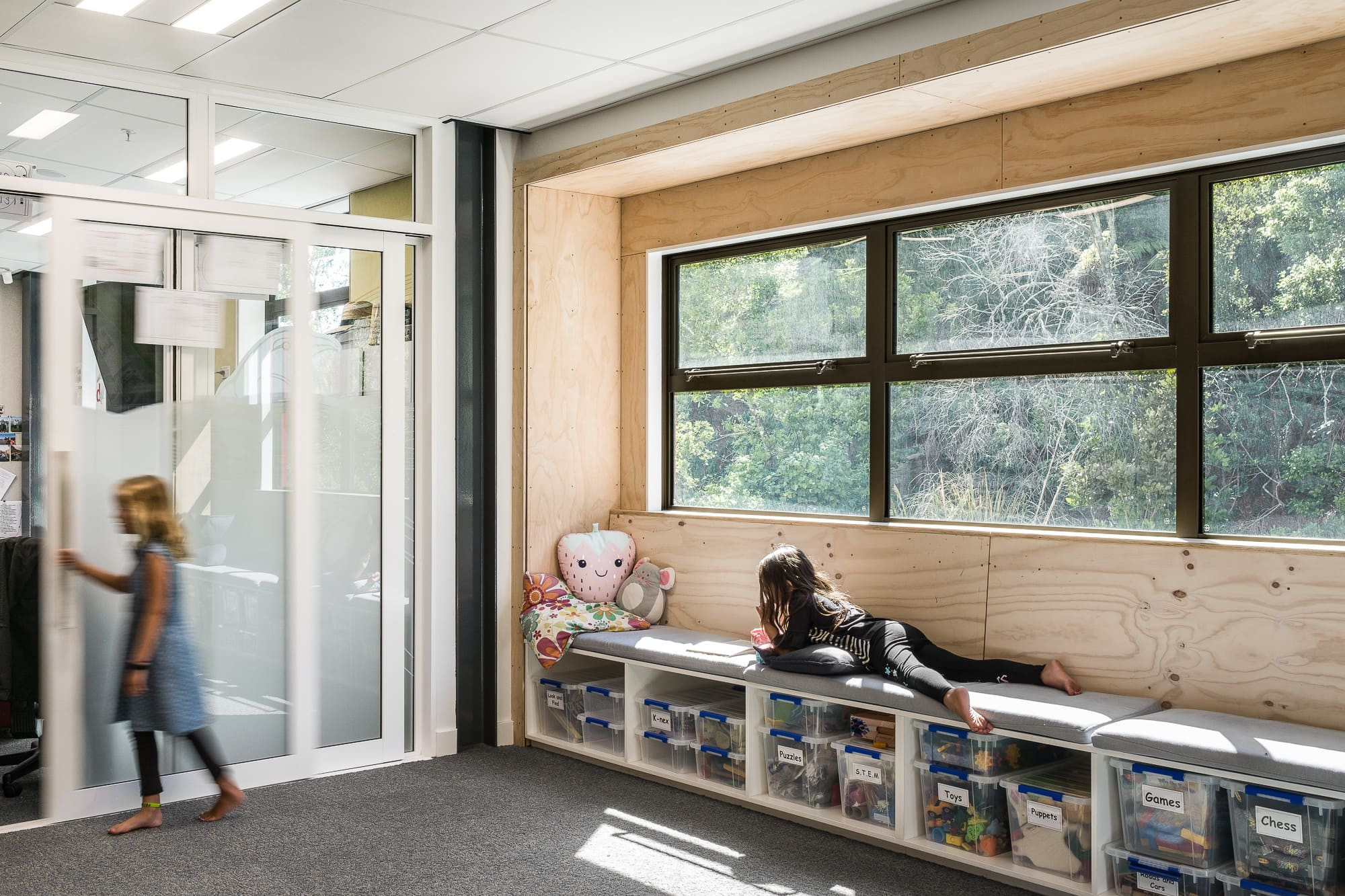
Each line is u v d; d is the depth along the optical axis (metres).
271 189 4.57
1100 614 3.69
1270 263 3.50
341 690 4.72
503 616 5.11
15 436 4.81
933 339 4.36
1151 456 3.76
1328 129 3.27
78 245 4.09
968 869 3.55
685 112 4.46
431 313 4.92
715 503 5.20
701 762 4.38
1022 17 3.42
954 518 4.29
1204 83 3.52
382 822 4.05
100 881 3.48
